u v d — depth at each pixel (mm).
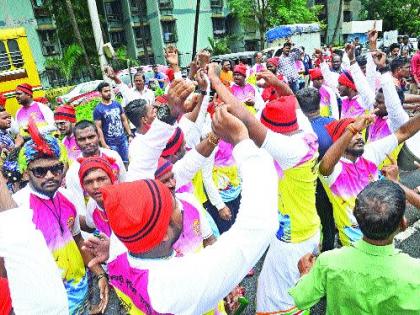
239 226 1078
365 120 2264
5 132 5016
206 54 2574
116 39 26516
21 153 2057
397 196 1470
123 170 3393
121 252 1255
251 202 1072
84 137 3178
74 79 21609
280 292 2496
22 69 10617
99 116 5992
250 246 1060
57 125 4566
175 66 2941
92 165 2334
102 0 24953
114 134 6090
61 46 22859
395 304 1460
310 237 2447
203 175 3242
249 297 3363
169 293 1069
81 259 2291
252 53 17969
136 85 6953
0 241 1132
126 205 1070
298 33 20547
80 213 2871
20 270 1143
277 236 2463
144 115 3297
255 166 1117
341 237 2676
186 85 1715
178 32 25891
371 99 4652
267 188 1092
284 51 9047
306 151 2273
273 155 2133
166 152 2377
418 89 9102
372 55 5055
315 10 27953
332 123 3021
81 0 20906
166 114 1760
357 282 1513
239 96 6008
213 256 1067
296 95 3266
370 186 1553
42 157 2043
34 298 1149
